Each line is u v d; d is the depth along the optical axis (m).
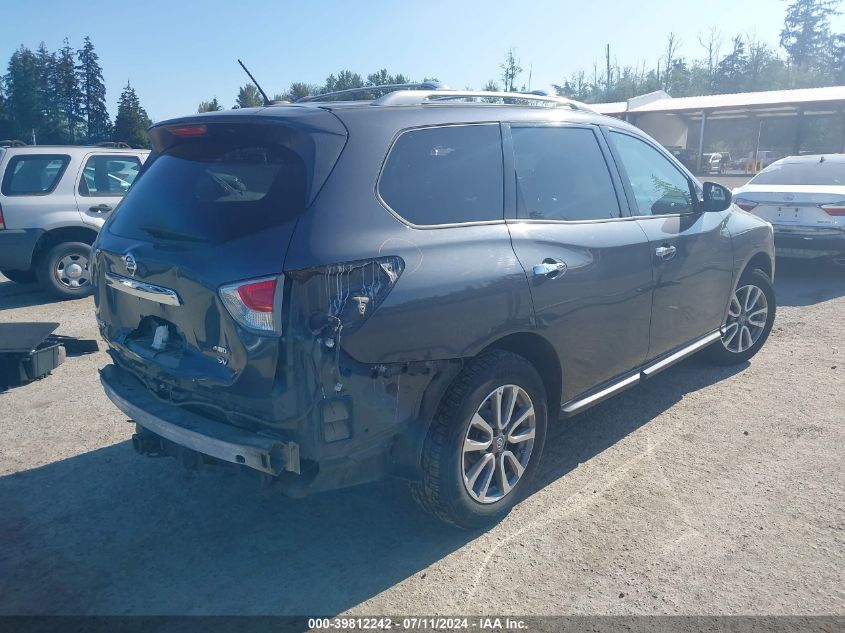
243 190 3.12
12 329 6.34
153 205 3.45
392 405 3.07
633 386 4.52
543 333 3.67
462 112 3.62
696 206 5.12
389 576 3.28
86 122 94.31
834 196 9.04
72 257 9.15
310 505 3.95
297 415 2.85
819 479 4.06
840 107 24.11
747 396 5.34
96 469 4.40
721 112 28.47
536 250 3.64
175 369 3.15
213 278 2.92
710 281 5.13
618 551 3.42
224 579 3.30
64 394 5.70
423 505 3.48
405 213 3.20
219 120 3.30
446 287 3.17
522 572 3.28
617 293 4.14
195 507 3.95
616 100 74.25
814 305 8.23
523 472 3.75
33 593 3.21
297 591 3.20
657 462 4.31
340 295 2.89
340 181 3.02
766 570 3.25
